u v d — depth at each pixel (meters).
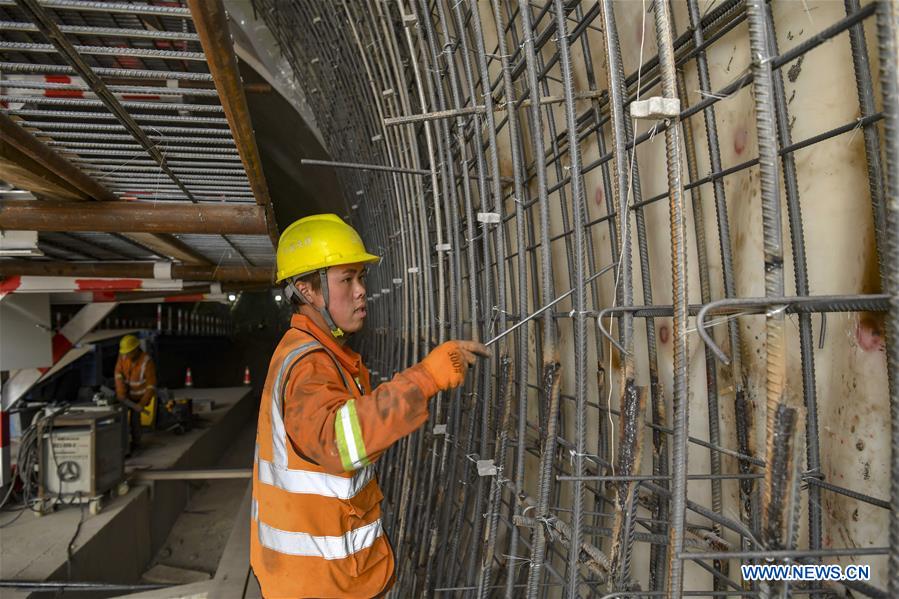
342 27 4.29
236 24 6.91
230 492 8.33
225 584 3.97
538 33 2.55
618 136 1.18
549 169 2.65
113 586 3.94
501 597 2.85
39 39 2.00
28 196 3.25
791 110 1.39
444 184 2.51
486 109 1.89
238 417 12.38
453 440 2.77
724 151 1.64
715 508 1.59
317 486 1.61
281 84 7.19
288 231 1.90
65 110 2.36
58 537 4.73
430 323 3.00
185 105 2.26
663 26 1.01
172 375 18.41
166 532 6.77
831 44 1.27
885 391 1.16
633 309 1.19
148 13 1.73
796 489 0.87
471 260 2.28
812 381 1.21
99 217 3.26
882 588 1.16
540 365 2.55
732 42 1.57
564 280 2.58
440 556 2.75
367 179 5.30
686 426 0.98
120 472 5.75
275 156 10.02
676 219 1.00
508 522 2.10
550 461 1.57
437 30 3.65
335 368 1.67
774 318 0.87
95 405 5.73
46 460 5.25
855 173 1.22
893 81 0.75
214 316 22.53
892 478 0.80
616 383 2.19
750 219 1.53
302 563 1.61
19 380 5.61
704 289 1.66
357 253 1.84
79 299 6.27
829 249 1.30
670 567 0.96
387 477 4.39
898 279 0.77
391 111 3.41
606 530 1.65
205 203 3.38
